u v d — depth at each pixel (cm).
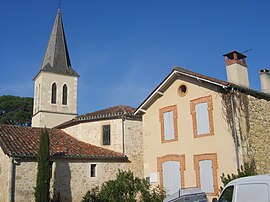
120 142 2114
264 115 1652
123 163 2059
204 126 1625
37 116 3522
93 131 2230
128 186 1628
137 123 2212
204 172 1586
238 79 1647
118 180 1664
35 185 1639
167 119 1830
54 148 1870
